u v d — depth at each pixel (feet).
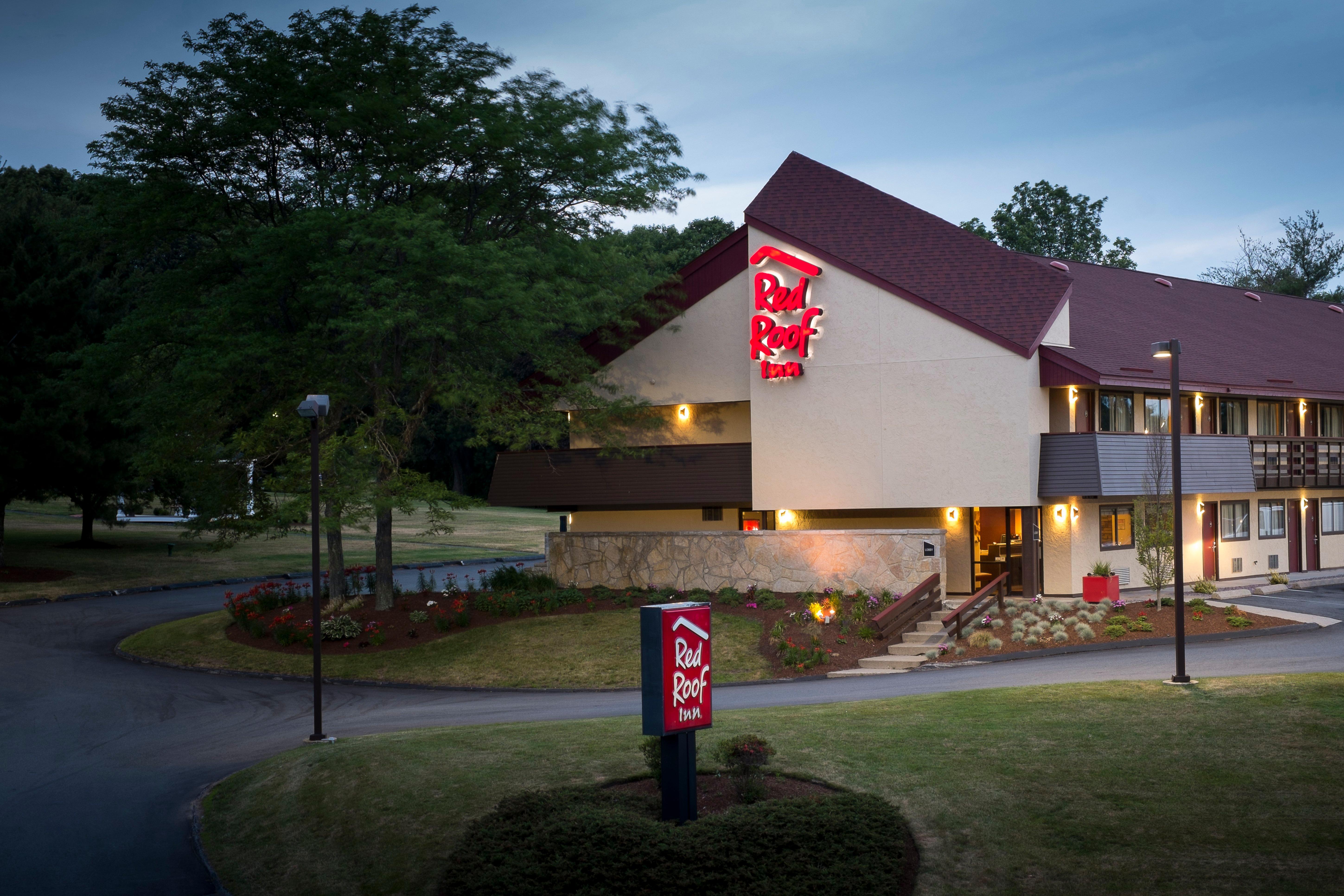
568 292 87.97
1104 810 33.78
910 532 86.89
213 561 148.97
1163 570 85.25
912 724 46.03
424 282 83.82
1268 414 120.16
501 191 94.07
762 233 99.71
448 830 36.83
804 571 91.15
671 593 94.84
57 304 126.11
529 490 109.09
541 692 74.64
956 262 94.27
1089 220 233.76
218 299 85.05
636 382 107.34
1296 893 27.63
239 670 85.35
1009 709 47.80
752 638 80.69
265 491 93.66
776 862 30.27
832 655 75.20
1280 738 39.60
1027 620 80.94
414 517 233.14
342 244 77.97
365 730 60.70
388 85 85.25
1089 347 95.76
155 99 84.64
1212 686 49.80
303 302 85.25
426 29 87.92
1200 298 137.69
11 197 162.91
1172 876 29.17
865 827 32.50
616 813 34.37
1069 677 59.77
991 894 29.32
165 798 48.32
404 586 127.24
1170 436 97.45
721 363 103.96
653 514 114.11
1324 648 65.98
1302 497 125.29
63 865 39.63
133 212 85.46
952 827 33.50
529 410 99.30
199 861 39.78
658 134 97.25
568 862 30.83
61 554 144.66
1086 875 29.73
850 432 95.25
